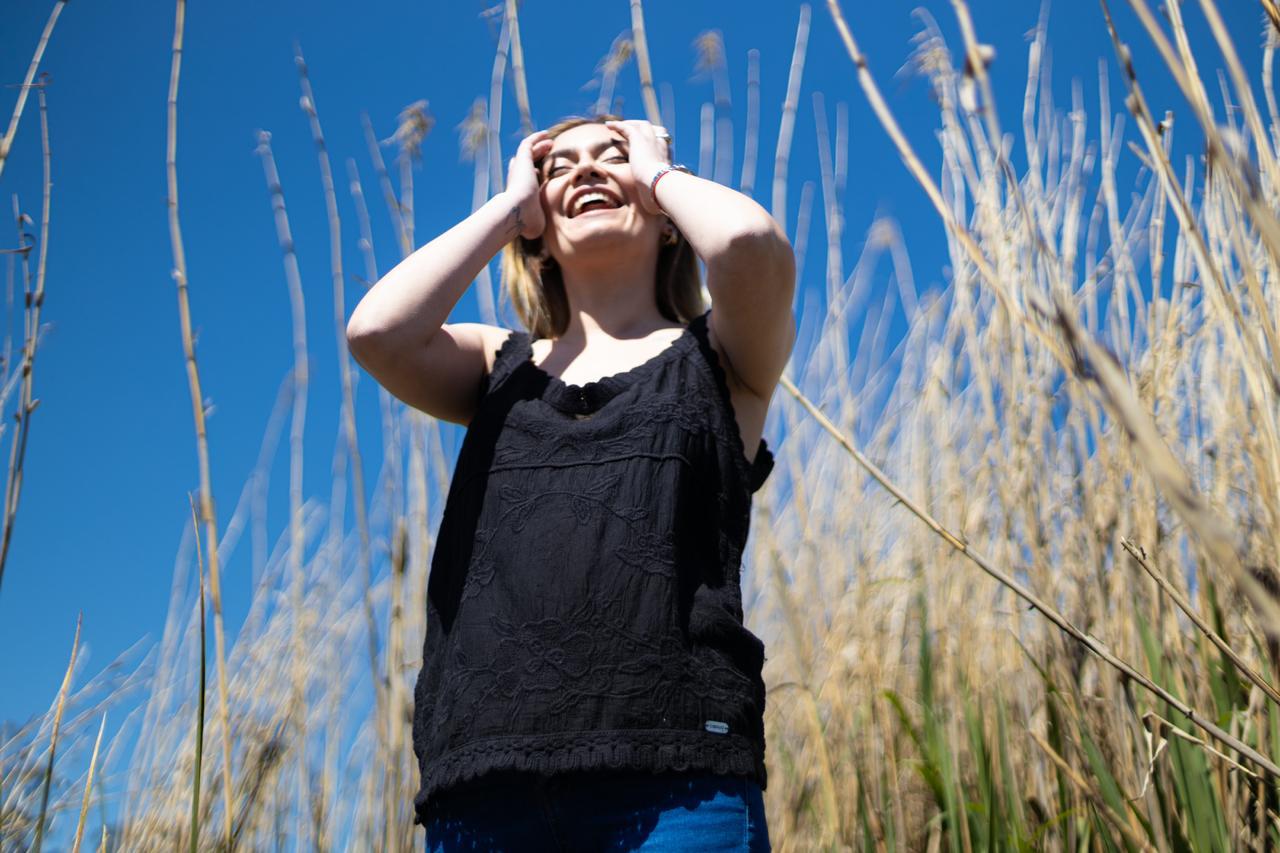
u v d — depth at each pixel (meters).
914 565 2.31
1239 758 1.55
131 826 2.25
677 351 1.30
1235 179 0.71
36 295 1.13
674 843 1.06
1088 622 1.79
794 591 2.48
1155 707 1.65
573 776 1.07
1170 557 1.74
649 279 1.46
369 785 2.09
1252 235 1.44
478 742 1.11
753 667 1.18
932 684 2.03
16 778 2.17
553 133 1.55
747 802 1.11
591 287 1.45
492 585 1.19
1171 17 0.92
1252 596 0.58
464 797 1.12
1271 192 1.33
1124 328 1.99
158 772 2.38
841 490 2.61
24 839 2.02
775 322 1.31
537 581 1.16
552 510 1.19
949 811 1.79
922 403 2.45
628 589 1.14
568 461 1.22
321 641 2.45
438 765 1.14
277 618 2.53
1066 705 1.76
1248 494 1.67
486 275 2.08
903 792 2.07
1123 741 1.68
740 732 1.12
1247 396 1.64
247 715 2.31
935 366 2.44
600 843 1.07
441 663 1.22
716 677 1.13
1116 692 1.70
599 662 1.11
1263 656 1.52
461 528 1.26
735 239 1.26
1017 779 1.92
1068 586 1.85
